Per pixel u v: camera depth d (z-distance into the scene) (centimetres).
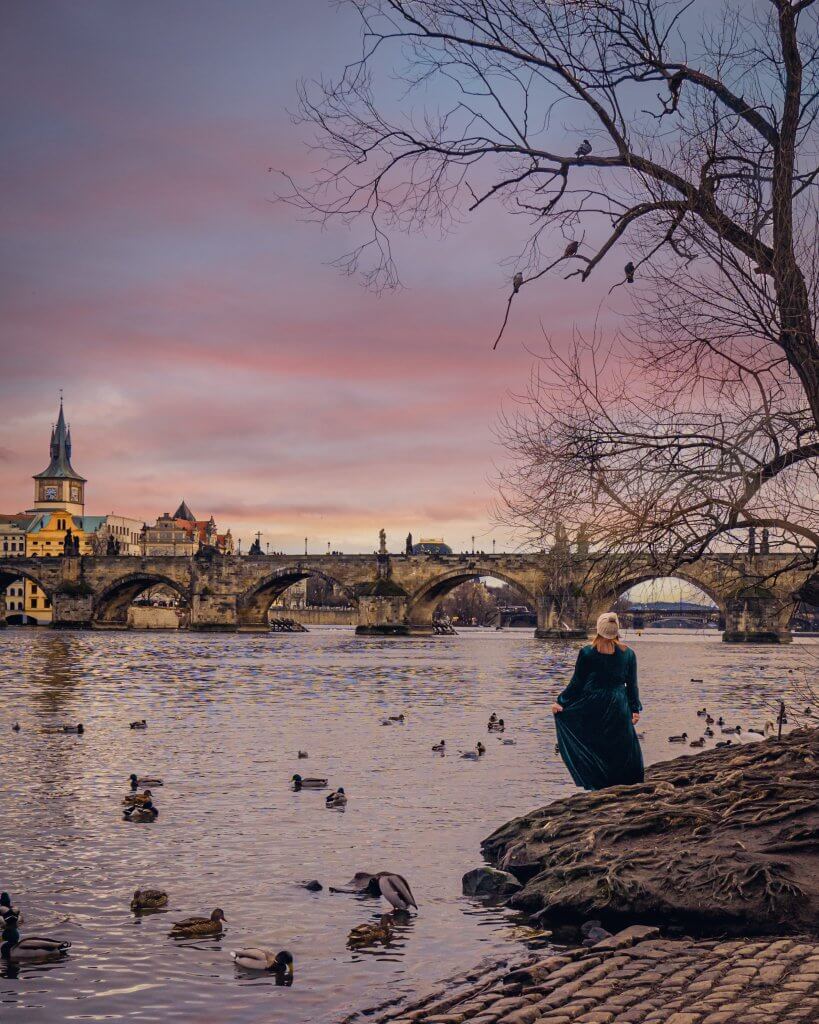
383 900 1648
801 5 1697
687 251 1791
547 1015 1073
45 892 1681
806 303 1695
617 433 1819
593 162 1833
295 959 1371
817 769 1880
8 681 6875
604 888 1510
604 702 1953
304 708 5072
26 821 2222
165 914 1572
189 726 4166
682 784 1995
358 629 18438
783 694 6244
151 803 2339
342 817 2270
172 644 14088
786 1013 1013
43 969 1338
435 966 1347
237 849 1972
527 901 1588
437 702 5512
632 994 1117
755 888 1432
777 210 1714
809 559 1820
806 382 1689
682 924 1446
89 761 3125
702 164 1805
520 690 6475
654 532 1772
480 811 2344
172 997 1245
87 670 8225
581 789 2631
